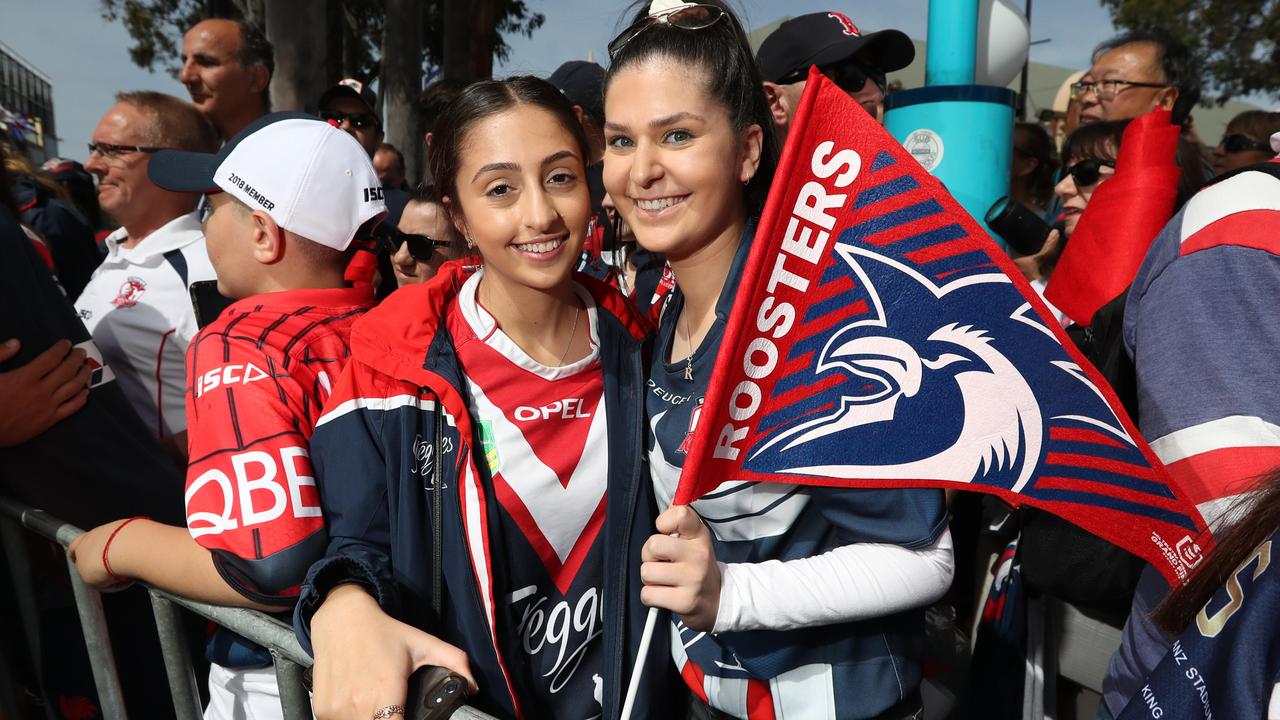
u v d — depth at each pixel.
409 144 11.89
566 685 1.34
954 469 1.09
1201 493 1.18
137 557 1.32
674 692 1.41
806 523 1.18
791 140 1.02
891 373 1.08
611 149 1.24
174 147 2.32
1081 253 1.94
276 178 1.51
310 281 1.58
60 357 1.62
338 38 18.16
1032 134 3.64
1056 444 1.10
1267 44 15.93
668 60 1.15
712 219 1.20
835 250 1.06
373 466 1.19
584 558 1.32
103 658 1.49
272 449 1.23
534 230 1.20
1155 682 0.85
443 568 1.21
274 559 1.18
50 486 1.61
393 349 1.22
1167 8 16.50
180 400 2.23
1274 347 1.17
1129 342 1.45
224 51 3.15
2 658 1.80
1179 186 2.05
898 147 1.05
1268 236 1.19
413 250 2.64
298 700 1.18
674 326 1.34
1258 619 0.76
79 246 3.71
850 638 1.19
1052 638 1.88
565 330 1.30
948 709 1.76
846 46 2.39
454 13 11.79
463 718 0.97
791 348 1.06
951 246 1.07
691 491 1.05
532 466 1.26
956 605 2.62
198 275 2.24
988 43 2.90
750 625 1.07
